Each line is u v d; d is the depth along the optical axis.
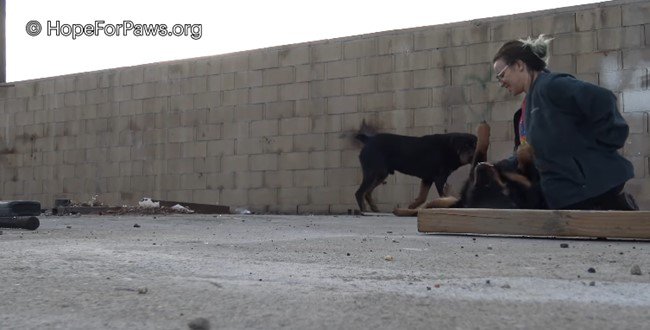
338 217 9.05
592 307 1.61
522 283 2.01
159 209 10.78
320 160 10.79
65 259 2.67
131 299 1.74
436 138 9.94
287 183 11.04
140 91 12.36
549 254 2.99
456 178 9.80
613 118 4.13
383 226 6.20
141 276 2.18
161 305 1.66
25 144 13.38
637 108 8.76
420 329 1.38
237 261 2.65
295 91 11.06
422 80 10.12
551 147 4.24
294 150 11.02
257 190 11.28
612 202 4.21
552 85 4.23
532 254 2.99
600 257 2.84
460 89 9.85
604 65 9.00
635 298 1.74
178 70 12.05
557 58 9.28
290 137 11.06
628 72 8.86
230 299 1.73
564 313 1.53
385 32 10.41
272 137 11.20
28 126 13.37
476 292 1.84
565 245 3.41
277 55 11.23
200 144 11.80
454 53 9.92
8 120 13.55
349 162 10.57
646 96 8.72
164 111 12.13
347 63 10.67
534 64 4.49
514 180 4.48
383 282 2.04
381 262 2.65
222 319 1.49
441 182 9.87
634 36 8.84
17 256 2.79
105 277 2.15
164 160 12.10
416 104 10.13
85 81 12.87
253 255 2.93
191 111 11.91
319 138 10.82
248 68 11.46
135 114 12.39
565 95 4.17
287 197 11.03
